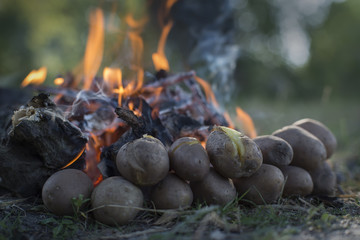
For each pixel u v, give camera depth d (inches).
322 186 34.5
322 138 35.9
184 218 29.6
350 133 72.1
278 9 252.8
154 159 28.8
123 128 35.4
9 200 31.9
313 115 98.0
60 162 31.5
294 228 28.1
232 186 30.9
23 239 27.8
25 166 31.8
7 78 69.0
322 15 281.6
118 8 158.4
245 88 172.4
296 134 34.2
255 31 251.8
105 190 28.9
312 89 192.7
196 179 29.9
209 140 31.1
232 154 30.0
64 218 29.7
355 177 42.8
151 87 38.4
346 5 279.9
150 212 30.6
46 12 206.4
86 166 34.0
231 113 56.5
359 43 263.3
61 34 199.6
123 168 29.2
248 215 30.2
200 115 39.4
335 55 262.4
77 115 35.6
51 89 38.1
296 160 33.9
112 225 29.2
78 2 205.6
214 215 28.8
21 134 30.8
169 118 36.2
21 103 42.4
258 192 31.0
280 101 140.0
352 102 174.1
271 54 229.1
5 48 193.8
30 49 193.6
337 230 28.2
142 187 30.5
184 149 29.8
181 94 40.6
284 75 194.5
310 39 276.5
